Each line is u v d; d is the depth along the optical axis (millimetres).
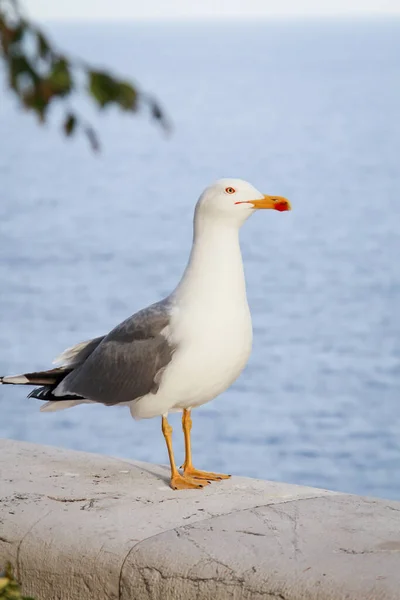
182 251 46312
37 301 35625
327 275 40406
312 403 22531
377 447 19344
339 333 30469
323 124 115438
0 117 138125
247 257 45125
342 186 69312
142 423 20156
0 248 47906
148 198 67250
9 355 28469
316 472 17969
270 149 92938
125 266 42500
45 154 98062
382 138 99375
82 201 66375
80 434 19797
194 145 100000
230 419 20797
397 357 27422
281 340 29594
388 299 35531
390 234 50375
